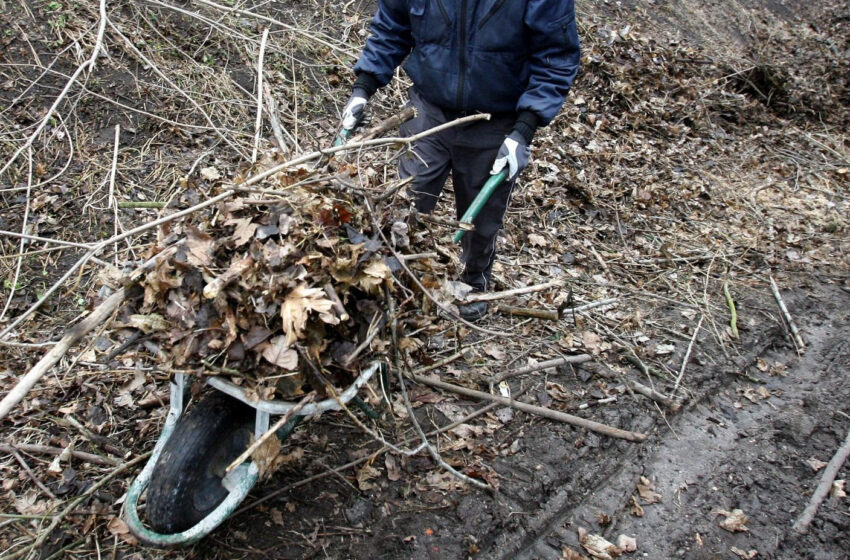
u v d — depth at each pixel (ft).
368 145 9.78
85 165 15.33
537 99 10.97
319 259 7.79
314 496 9.95
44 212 14.28
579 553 9.80
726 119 25.68
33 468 9.92
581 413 12.17
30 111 15.88
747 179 22.29
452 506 10.08
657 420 12.33
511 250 16.30
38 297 12.78
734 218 19.84
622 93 23.35
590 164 20.12
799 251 18.66
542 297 14.93
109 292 8.25
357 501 9.92
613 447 11.59
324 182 8.68
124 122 16.46
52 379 11.21
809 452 12.14
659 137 22.97
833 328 15.64
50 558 8.80
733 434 12.38
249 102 17.97
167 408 10.96
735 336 14.70
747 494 11.18
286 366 7.39
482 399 11.99
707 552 10.12
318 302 7.41
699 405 12.89
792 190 22.15
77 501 9.32
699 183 20.89
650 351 13.82
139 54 17.12
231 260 7.93
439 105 11.78
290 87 18.95
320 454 10.56
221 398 8.27
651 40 27.25
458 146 11.93
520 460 11.03
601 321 14.52
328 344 7.86
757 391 13.51
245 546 9.10
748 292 16.43
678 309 15.40
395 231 8.50
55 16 17.72
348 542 9.37
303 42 20.24
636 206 19.22
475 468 10.73
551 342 13.70
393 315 8.14
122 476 9.90
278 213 8.17
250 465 8.09
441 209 16.85
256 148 12.71
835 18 36.47
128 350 8.00
